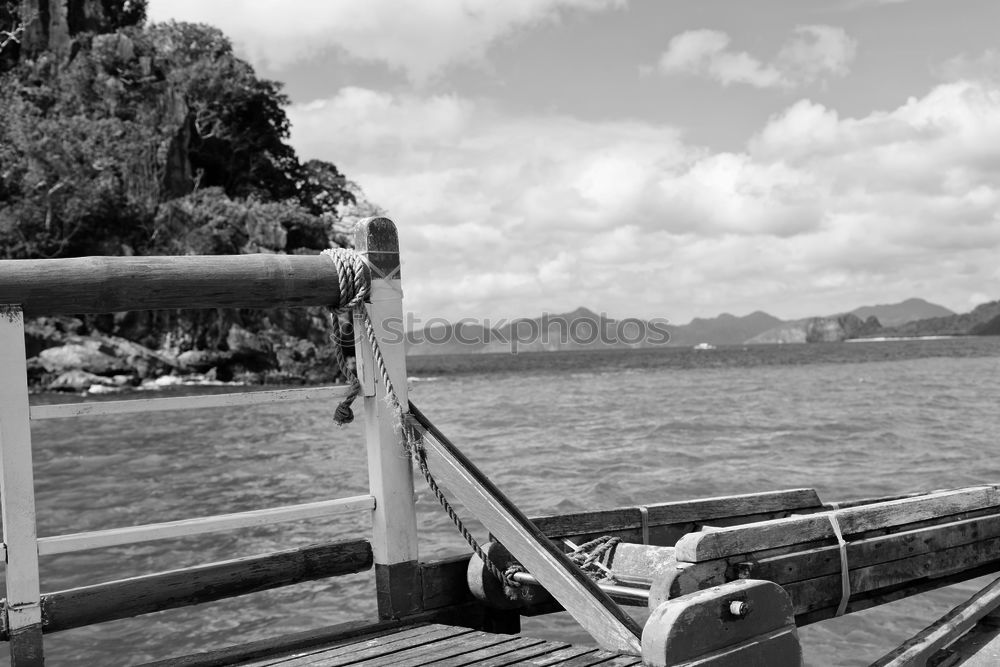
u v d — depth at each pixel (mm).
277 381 72500
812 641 6082
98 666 5793
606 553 4234
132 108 81250
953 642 3896
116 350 64562
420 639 3477
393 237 3814
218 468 15875
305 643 3486
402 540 3820
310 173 91062
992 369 56469
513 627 4312
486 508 3564
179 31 87125
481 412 28781
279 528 9633
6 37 85188
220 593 3461
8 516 2959
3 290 2979
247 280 3475
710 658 2871
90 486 13688
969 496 4418
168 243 73375
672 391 39531
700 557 3236
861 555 3844
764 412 25203
